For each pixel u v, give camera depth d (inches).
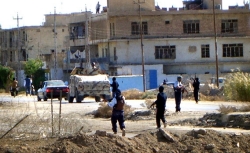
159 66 4060.0
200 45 4141.2
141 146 1029.8
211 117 1444.4
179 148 1041.5
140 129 1331.2
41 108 1852.9
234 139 1089.4
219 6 4271.7
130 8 4212.6
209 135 1093.1
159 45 4128.9
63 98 2812.5
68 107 2046.0
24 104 1945.1
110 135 1038.4
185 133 1145.4
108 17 4136.3
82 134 1036.5
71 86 2514.8
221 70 4158.5
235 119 1395.2
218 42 4153.5
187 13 4119.1
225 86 2468.0
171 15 4126.5
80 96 2445.9
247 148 1059.9
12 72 4357.8
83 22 4628.4
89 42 4456.2
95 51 4539.9
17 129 1143.0
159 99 1311.5
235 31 4183.1
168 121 1494.8
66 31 5497.1
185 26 4141.2
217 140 1079.0
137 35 4121.6
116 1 4215.1
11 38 5610.2
